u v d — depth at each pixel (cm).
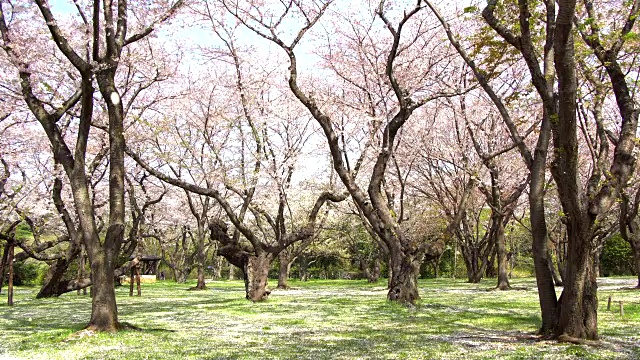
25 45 1548
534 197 1029
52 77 1770
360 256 4603
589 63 1206
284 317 1413
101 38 1622
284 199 2483
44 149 2148
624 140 961
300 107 2434
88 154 2231
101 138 1917
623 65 1171
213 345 928
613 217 2520
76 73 1806
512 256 4688
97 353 841
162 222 3547
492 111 2219
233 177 2144
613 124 1933
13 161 2047
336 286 3450
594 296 957
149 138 2017
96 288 1087
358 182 2917
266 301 1941
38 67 1664
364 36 2017
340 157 1781
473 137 2105
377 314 1470
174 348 892
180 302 1980
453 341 971
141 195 2797
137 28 1648
